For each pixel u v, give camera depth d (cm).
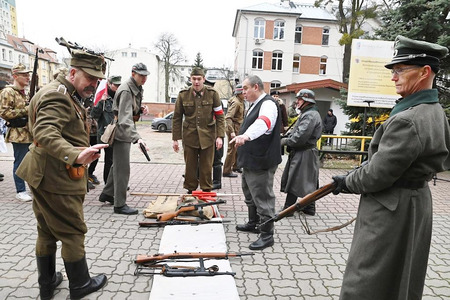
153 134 1781
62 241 242
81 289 253
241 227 397
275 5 3381
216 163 592
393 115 182
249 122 339
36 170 220
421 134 168
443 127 178
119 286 272
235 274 291
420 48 177
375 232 186
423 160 176
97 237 365
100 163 795
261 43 3250
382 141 179
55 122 210
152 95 5753
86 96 240
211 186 505
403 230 181
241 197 546
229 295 255
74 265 248
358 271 191
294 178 432
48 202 227
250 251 345
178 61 4891
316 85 1598
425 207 185
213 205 455
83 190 240
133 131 410
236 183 653
